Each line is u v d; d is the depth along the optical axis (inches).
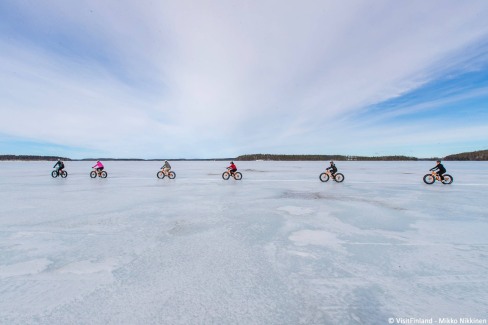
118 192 413.7
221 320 89.0
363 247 161.6
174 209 278.1
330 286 112.7
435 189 452.1
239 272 126.3
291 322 88.1
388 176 810.8
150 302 100.1
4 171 1132.5
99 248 160.1
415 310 95.3
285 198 351.9
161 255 148.5
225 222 223.6
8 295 106.5
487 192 411.2
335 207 289.7
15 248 160.7
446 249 157.5
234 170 645.3
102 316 91.6
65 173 727.7
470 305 98.3
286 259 142.5
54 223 219.9
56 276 123.0
